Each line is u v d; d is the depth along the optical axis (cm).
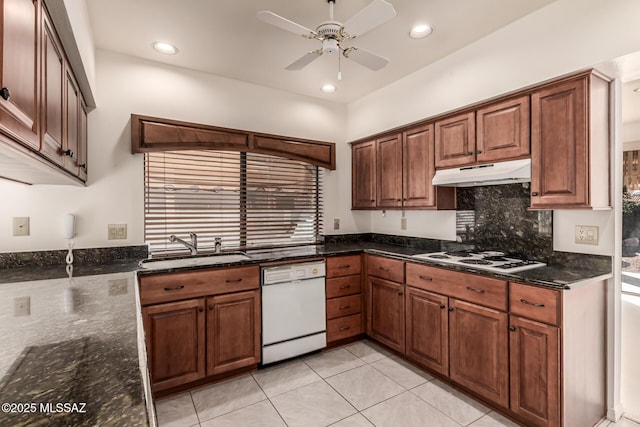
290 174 338
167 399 219
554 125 193
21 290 149
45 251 224
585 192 179
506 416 199
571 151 185
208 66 274
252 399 219
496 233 260
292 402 215
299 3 189
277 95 323
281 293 265
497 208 259
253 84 309
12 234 214
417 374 250
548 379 173
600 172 185
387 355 283
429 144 274
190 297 226
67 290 149
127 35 225
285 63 268
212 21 208
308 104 343
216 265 236
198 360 229
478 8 196
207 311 233
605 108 190
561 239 219
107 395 62
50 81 127
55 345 86
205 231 290
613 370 196
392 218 357
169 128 264
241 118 302
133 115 251
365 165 349
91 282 167
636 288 309
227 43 236
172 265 229
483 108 233
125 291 147
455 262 231
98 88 243
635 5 162
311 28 215
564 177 188
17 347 84
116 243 250
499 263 224
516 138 212
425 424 193
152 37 228
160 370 216
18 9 92
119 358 78
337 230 365
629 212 313
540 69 197
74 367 73
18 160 113
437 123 268
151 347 213
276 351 262
